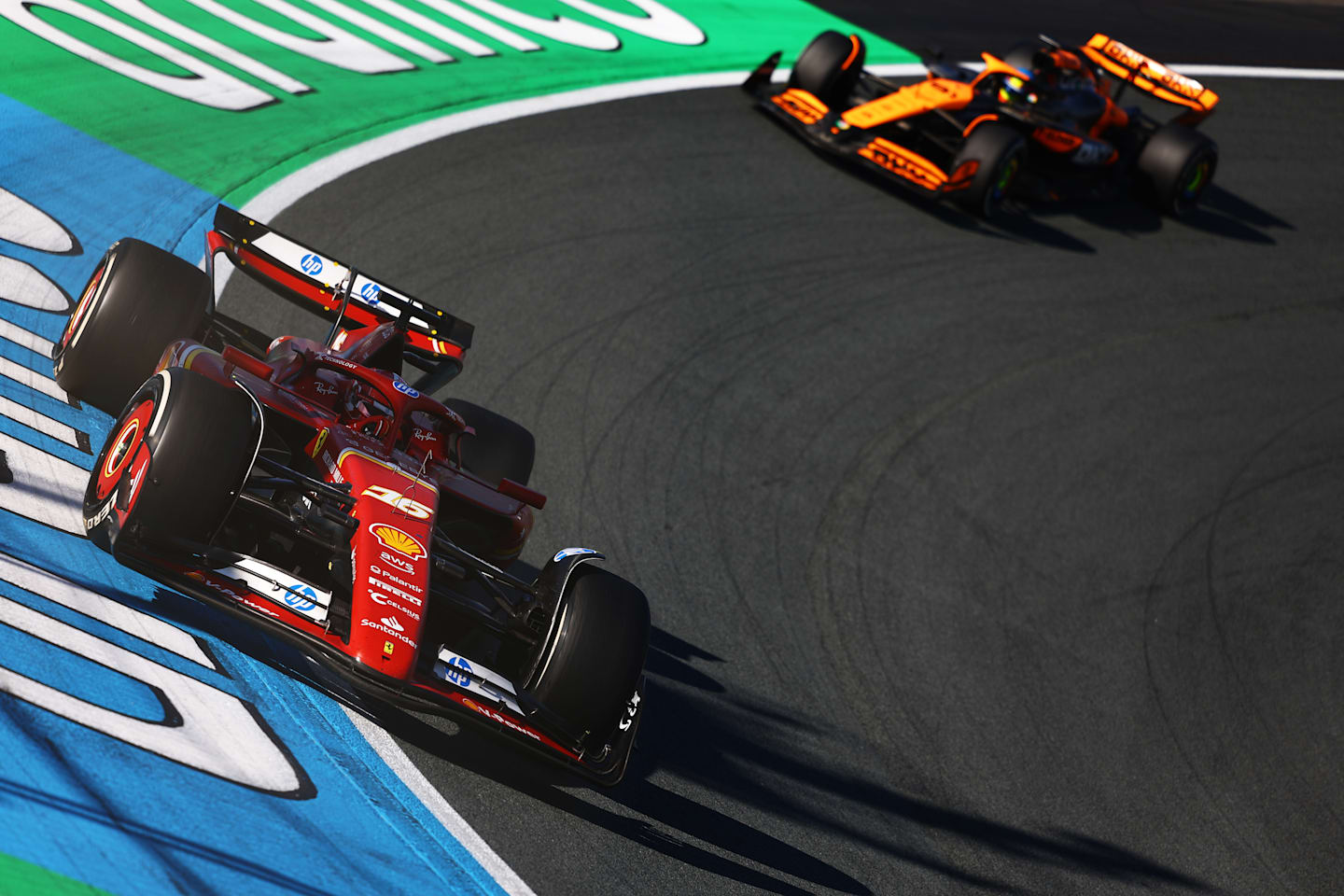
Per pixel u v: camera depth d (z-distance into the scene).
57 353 25.09
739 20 72.50
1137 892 28.16
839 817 26.41
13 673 17.92
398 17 59.09
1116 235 62.28
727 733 27.42
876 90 62.00
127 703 18.70
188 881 15.91
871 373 45.75
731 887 22.56
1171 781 32.44
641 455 37.03
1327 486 48.06
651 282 45.59
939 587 36.94
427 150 47.84
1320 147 78.62
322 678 22.41
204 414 19.08
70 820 15.82
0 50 42.66
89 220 35.31
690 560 33.66
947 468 42.53
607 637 21.02
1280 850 31.41
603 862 21.52
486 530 24.12
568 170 50.38
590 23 65.44
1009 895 26.30
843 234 53.69
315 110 47.75
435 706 18.78
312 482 20.41
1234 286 61.00
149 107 43.22
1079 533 41.66
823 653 32.28
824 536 37.22
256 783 18.66
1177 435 48.53
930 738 30.64
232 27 52.25
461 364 27.06
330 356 23.44
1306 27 98.81
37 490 23.05
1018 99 61.03
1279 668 38.25
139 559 18.48
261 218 39.53
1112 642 37.16
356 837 18.83
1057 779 30.95
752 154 57.19
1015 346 50.66
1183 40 88.50
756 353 44.34
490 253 43.28
